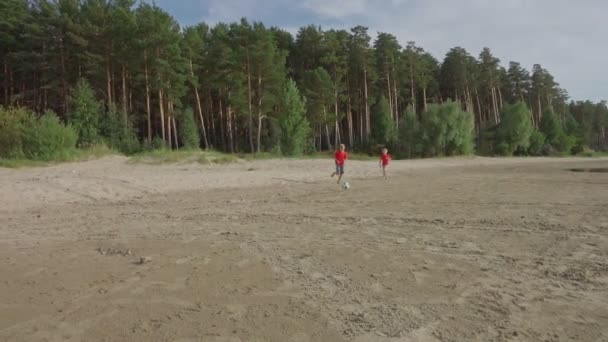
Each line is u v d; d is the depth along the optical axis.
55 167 22.00
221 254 6.04
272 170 22.81
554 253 5.93
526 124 58.12
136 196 13.41
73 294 4.45
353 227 8.04
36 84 48.50
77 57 43.31
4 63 47.75
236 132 60.09
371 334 3.47
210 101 57.31
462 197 12.32
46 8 43.28
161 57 43.59
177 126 54.62
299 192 14.29
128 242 6.91
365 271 5.20
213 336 3.45
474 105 83.50
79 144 32.16
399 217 9.07
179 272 5.20
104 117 37.59
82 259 5.84
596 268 5.21
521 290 4.48
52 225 8.66
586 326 3.60
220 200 12.36
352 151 58.59
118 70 45.75
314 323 3.69
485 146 63.69
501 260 5.63
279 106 49.47
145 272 5.21
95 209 10.84
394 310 3.97
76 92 36.16
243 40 48.06
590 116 111.31
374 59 61.00
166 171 20.45
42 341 3.39
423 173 23.86
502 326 3.61
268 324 3.67
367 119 61.78
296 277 4.98
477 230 7.57
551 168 30.34
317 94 54.56
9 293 4.48
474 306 4.06
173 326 3.64
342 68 60.34
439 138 49.25
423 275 5.03
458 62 71.62
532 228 7.64
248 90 48.22
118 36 41.94
